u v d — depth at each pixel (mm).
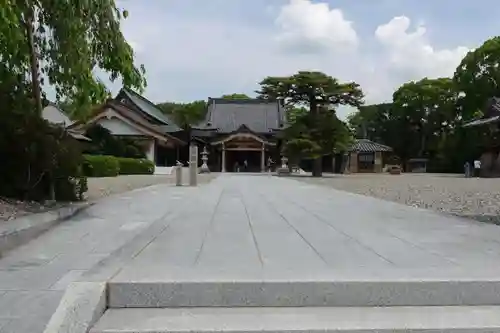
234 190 13766
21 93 8664
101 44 8750
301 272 3516
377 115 52719
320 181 22547
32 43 8633
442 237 5273
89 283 3193
